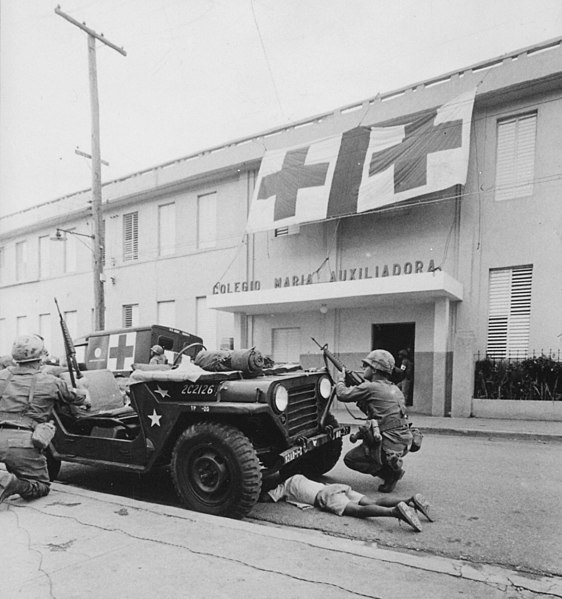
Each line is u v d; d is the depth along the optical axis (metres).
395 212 12.36
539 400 9.80
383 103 12.56
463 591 2.48
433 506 4.30
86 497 4.16
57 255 20.73
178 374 4.25
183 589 2.47
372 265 12.65
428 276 10.21
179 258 16.81
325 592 2.43
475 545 3.41
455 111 10.90
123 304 18.36
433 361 11.15
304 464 5.30
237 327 14.66
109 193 18.69
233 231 15.53
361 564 2.76
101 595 2.42
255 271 14.88
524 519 3.94
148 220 17.89
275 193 13.15
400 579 2.58
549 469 5.72
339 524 3.88
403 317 12.16
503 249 10.90
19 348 4.24
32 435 4.09
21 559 2.85
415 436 4.85
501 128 11.23
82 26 11.94
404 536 3.61
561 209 10.31
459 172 10.56
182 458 4.15
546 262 10.41
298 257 13.98
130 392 4.55
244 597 2.39
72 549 2.99
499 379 10.39
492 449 7.09
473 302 11.16
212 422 4.09
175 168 16.62
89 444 4.91
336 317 13.27
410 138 11.34
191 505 4.07
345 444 7.69
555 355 10.21
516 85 10.59
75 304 19.84
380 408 4.62
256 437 4.31
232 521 3.50
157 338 9.67
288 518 4.04
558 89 10.45
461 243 11.38
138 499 4.79
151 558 2.84
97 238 13.34
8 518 3.58
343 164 12.25
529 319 10.60
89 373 5.70
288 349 14.20
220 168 15.47
